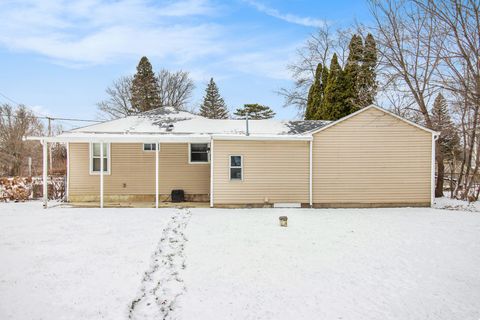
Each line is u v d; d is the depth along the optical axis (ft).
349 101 75.10
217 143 43.60
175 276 18.84
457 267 20.75
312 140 43.93
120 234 28.22
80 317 13.80
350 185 44.32
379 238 27.81
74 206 43.96
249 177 43.96
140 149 49.47
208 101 157.69
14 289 16.51
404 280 18.56
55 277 18.19
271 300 15.90
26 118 130.72
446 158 71.31
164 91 132.26
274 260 21.85
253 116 141.79
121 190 49.14
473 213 40.27
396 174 44.37
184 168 49.90
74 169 48.91
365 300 15.98
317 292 16.88
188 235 28.25
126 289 16.76
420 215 38.70
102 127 52.29
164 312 14.62
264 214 38.99
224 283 17.92
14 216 36.58
